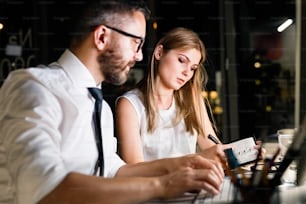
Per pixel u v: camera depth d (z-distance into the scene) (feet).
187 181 3.18
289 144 3.67
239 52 5.28
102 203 2.84
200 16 5.26
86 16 3.51
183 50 5.24
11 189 3.11
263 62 5.21
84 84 3.57
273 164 3.52
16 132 2.95
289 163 3.50
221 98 5.37
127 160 4.81
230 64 5.30
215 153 4.02
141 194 2.95
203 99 5.57
